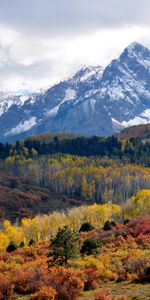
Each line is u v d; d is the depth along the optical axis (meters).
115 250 37.47
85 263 29.78
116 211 128.88
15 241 107.19
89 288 23.61
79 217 123.94
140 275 24.83
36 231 116.00
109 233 48.62
